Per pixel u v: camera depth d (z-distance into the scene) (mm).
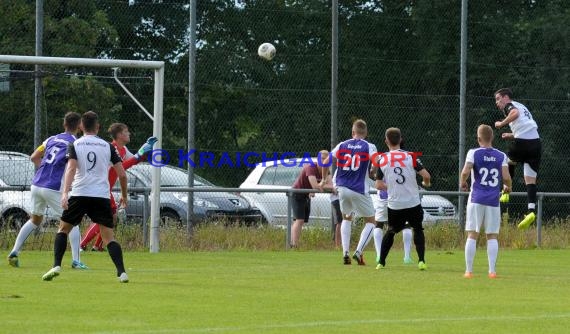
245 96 60125
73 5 59500
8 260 41031
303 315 26078
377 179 42062
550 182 66250
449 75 65250
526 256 53156
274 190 55312
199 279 36156
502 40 68875
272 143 60281
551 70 67562
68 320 24672
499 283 35969
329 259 47938
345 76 62594
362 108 61938
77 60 50094
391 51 65062
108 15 59969
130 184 57031
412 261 46969
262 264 44312
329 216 59062
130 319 24984
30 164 53938
